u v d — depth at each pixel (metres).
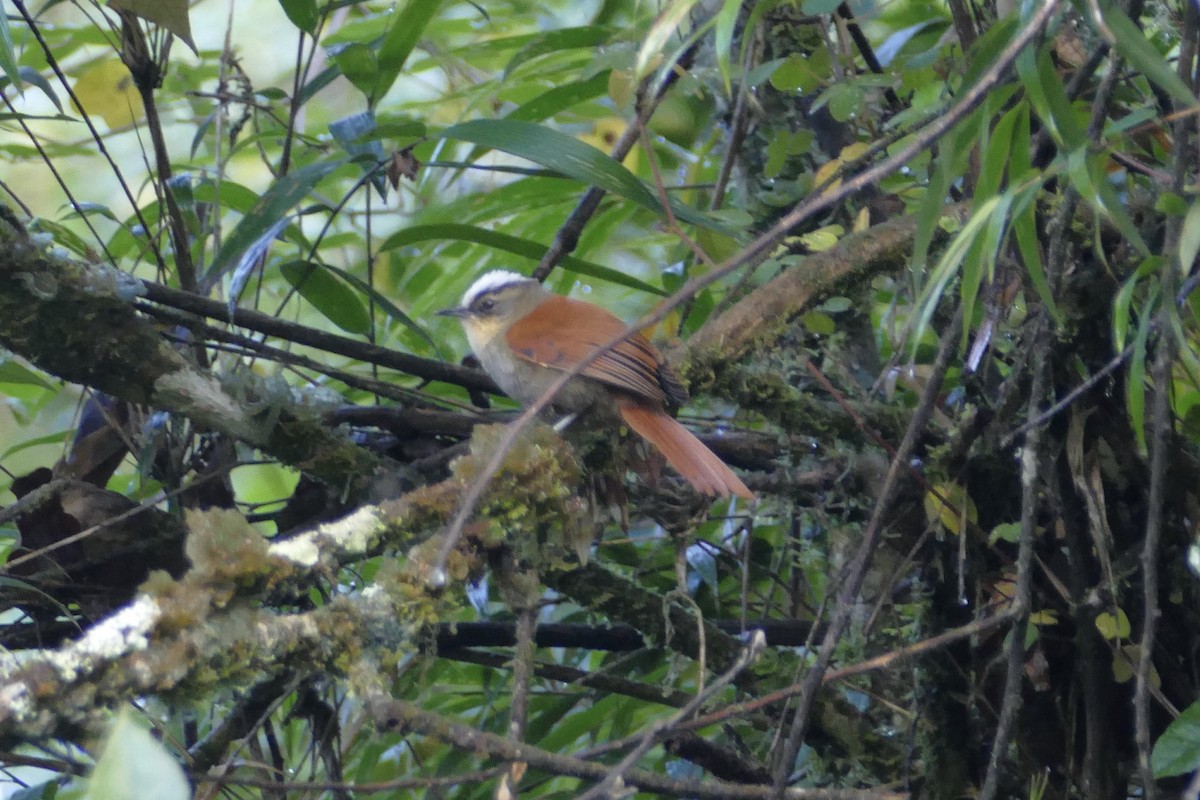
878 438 7.03
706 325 7.10
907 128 6.72
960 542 6.66
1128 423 6.87
